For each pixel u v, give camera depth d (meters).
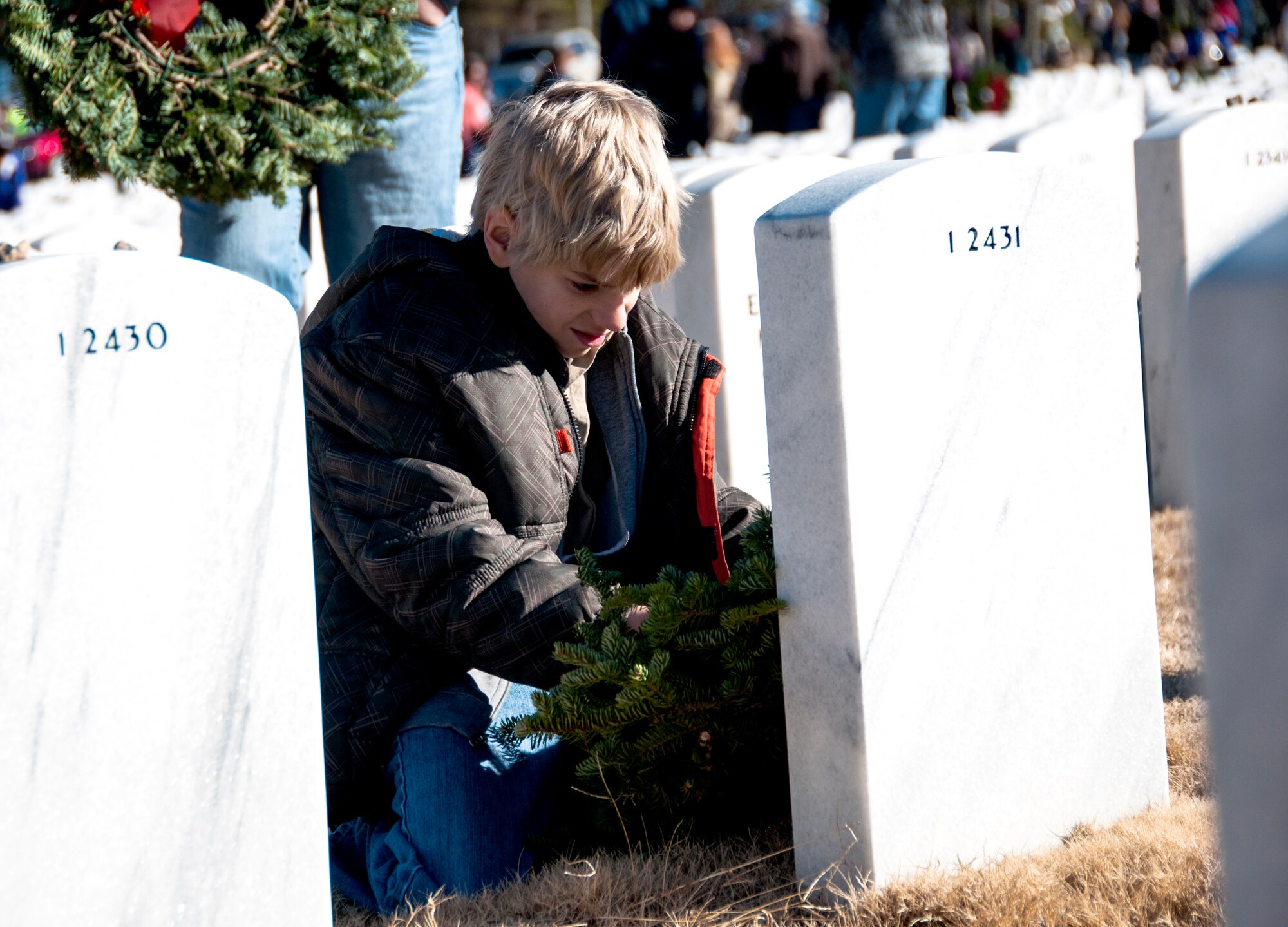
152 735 2.03
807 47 16.17
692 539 3.22
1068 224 2.62
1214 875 2.31
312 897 2.22
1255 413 1.20
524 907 2.59
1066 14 33.94
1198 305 1.25
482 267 3.00
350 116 4.00
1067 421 2.67
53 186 16.06
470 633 2.79
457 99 4.84
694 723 2.71
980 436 2.54
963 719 2.58
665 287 5.03
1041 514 2.65
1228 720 1.28
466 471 2.90
